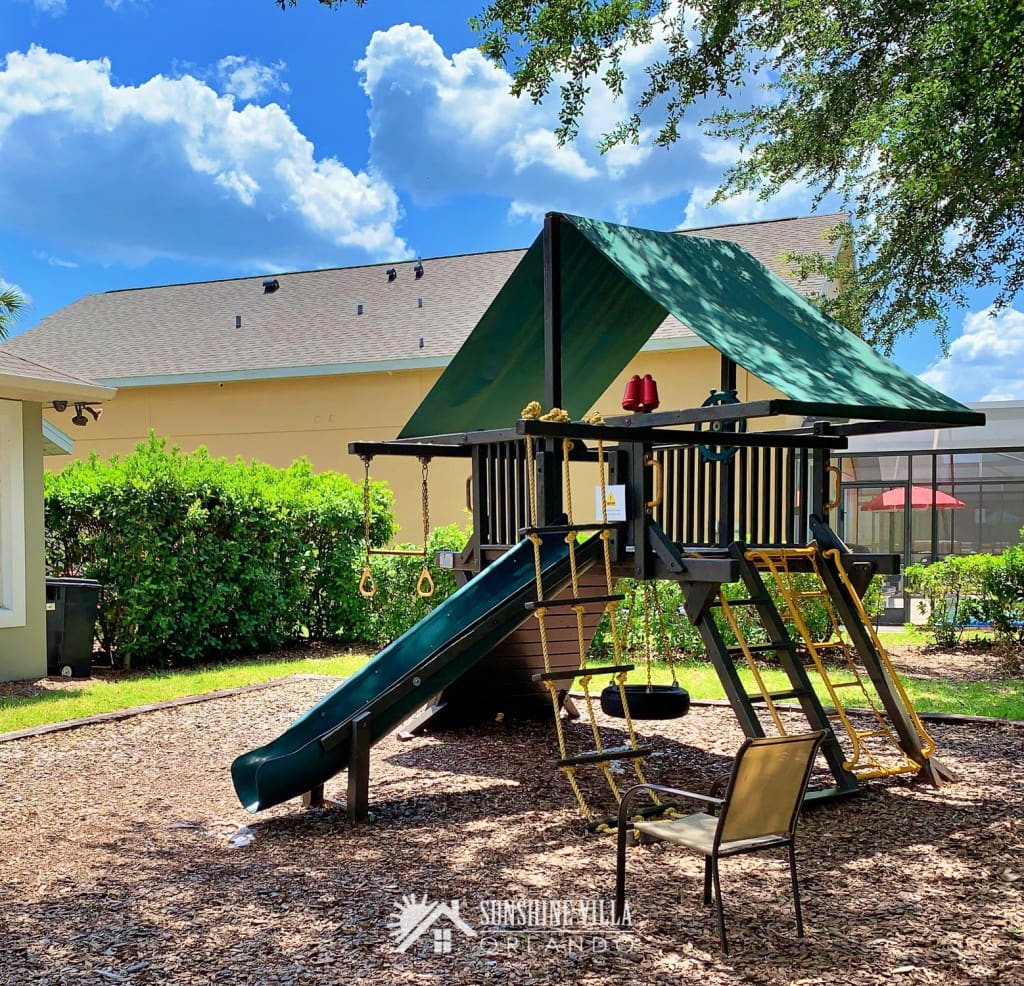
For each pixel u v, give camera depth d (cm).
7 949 375
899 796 595
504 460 711
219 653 1218
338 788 634
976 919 398
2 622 1000
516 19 786
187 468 1162
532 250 687
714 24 856
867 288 1095
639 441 598
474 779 653
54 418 2252
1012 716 840
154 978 347
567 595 730
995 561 1297
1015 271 1021
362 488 1362
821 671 628
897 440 1698
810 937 379
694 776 650
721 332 605
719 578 577
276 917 404
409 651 593
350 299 2230
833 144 1025
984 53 786
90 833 531
